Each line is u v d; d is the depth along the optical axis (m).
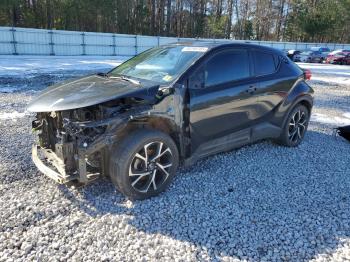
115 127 3.05
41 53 25.92
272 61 4.71
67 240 2.68
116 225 2.91
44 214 3.03
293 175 4.14
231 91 3.96
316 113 8.06
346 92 11.88
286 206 3.35
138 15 48.28
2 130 5.46
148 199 3.36
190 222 2.99
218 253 2.59
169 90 3.37
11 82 10.48
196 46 4.07
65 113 3.22
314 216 3.18
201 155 3.85
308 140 5.66
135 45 31.06
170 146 3.42
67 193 3.41
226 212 3.18
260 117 4.48
